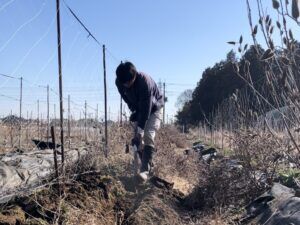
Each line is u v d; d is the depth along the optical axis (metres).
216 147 12.77
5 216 4.03
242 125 6.12
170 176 6.94
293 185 5.28
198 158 7.90
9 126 12.05
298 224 3.99
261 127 5.68
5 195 4.49
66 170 5.11
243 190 5.50
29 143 11.90
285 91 2.57
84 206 4.55
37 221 4.08
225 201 5.33
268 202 4.71
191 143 18.91
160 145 7.84
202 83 35.78
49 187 4.59
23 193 4.52
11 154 7.71
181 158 7.49
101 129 9.72
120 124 9.61
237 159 6.16
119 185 5.38
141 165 5.70
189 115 38.72
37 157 7.09
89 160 5.56
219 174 5.49
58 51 4.57
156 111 5.73
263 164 5.68
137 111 5.72
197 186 5.68
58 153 7.45
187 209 5.55
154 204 5.00
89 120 11.80
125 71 5.29
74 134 12.89
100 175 5.33
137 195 5.30
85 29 5.90
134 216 4.75
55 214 4.15
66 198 4.57
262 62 2.67
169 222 4.75
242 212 4.83
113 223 4.60
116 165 6.62
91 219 4.30
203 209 5.33
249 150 5.72
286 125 2.74
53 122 10.37
